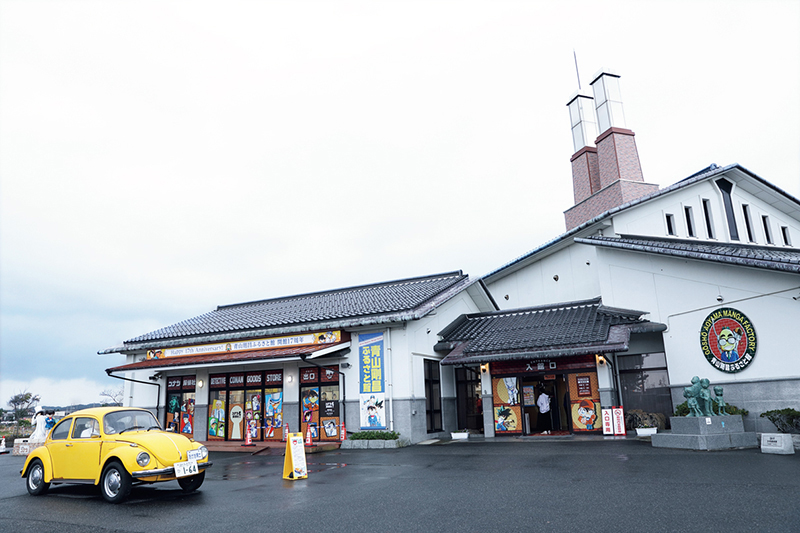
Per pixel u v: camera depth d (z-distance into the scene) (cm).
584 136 2719
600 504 722
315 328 1841
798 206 2356
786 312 1447
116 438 910
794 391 1414
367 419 1720
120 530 686
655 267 1811
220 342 2016
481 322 2144
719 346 1597
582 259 2409
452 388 2055
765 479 859
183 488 969
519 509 713
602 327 1728
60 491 1019
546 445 1466
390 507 755
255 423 1906
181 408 2072
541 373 1770
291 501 826
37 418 2062
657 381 1802
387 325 1756
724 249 1844
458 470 1084
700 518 636
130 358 2264
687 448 1264
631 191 2380
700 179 2088
